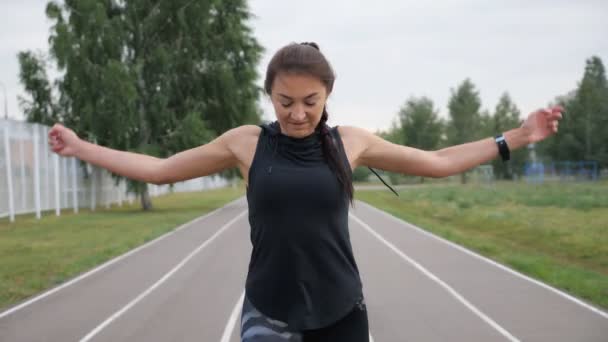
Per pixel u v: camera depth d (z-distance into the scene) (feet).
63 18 95.66
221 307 27.63
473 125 268.41
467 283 33.22
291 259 7.27
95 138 99.45
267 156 7.33
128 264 41.83
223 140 7.82
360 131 7.89
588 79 239.30
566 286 32.37
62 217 88.12
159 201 145.38
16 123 78.89
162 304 28.48
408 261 41.78
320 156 7.29
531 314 25.73
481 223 78.64
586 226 67.21
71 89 98.12
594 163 222.48
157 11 102.32
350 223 74.33
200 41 104.12
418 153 7.96
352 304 7.53
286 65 6.93
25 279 35.76
